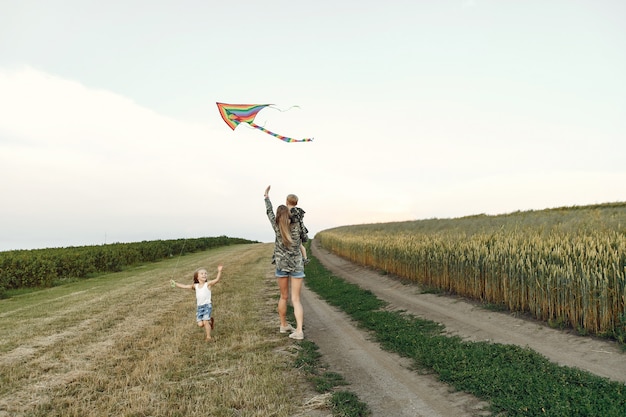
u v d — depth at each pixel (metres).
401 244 17.42
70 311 12.24
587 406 4.32
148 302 13.39
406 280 16.47
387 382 5.77
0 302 15.74
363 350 7.48
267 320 10.36
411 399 5.12
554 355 6.52
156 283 18.64
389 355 7.09
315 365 6.63
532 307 8.92
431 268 14.16
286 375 6.12
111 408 5.08
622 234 10.36
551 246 9.40
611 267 7.37
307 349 7.46
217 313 11.18
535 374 5.51
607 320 7.11
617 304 7.10
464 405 4.86
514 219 25.91
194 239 52.94
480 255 11.38
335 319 10.52
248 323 9.87
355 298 13.34
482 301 11.02
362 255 24.05
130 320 10.66
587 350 6.61
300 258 8.38
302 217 8.36
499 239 12.46
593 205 38.06
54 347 8.21
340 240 32.72
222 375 6.19
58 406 5.27
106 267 26.67
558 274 8.19
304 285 18.39
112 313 11.61
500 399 4.77
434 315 10.12
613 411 4.20
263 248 48.75
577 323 7.72
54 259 21.89
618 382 5.02
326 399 5.13
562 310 8.05
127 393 5.55
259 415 4.71
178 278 20.22
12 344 8.56
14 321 11.14
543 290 8.55
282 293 8.60
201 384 5.79
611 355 6.27
